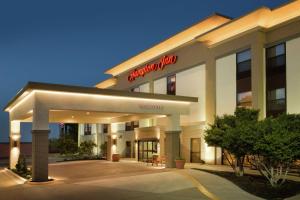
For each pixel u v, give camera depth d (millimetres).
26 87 19500
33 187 17562
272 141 14109
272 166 15852
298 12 22328
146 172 21969
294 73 21938
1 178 24234
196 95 29734
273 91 23297
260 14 23109
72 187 17016
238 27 25203
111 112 23047
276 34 23422
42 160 19359
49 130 19781
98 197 14344
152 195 14531
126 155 42594
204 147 28516
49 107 19969
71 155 45719
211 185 16516
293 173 19812
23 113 23984
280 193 14398
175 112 25875
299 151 14234
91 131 54781
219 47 27344
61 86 20188
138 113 24031
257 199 13711
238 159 19062
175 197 14070
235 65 25922
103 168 26516
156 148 30797
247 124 16562
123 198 14055
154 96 24578
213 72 27703
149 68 36250
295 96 21750
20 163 27016
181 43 31906
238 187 16031
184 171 21594
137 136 34156
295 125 15117
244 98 24984
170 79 33312
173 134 25516
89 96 21656
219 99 27156
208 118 27859
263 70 23844
